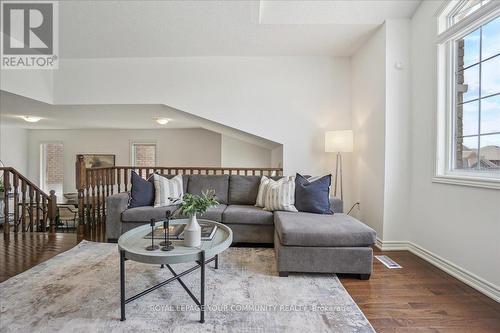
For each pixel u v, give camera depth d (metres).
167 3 3.25
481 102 2.40
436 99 2.77
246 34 3.70
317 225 2.53
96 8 3.32
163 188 3.46
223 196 3.76
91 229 3.94
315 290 2.18
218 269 2.56
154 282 2.26
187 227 1.98
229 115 4.29
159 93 4.28
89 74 4.27
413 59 3.16
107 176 4.45
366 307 1.95
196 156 7.72
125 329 1.66
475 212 2.27
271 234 3.19
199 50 4.08
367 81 3.70
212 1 3.21
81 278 2.32
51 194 4.38
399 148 3.22
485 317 1.85
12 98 3.92
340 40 3.76
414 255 3.04
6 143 7.28
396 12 3.18
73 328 1.66
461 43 2.63
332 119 4.26
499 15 2.19
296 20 3.40
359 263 2.38
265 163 6.09
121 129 7.81
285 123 4.29
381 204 3.30
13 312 1.81
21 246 3.17
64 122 6.50
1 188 5.20
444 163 2.75
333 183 4.27
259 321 1.76
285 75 4.26
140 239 2.09
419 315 1.86
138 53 4.14
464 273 2.37
